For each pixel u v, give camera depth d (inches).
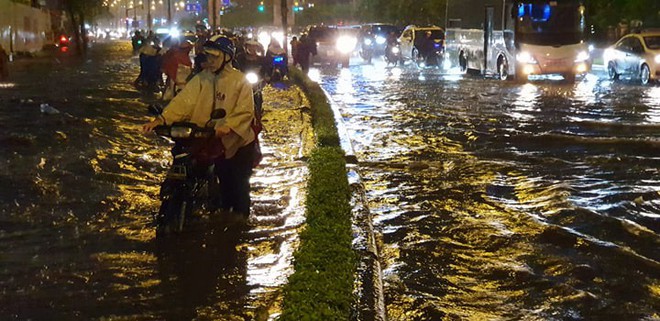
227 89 254.2
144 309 197.5
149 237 257.9
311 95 743.1
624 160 424.5
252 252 242.7
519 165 413.4
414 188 357.4
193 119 255.6
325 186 307.4
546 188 355.6
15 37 1605.6
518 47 1042.1
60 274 221.5
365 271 214.7
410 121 595.8
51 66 1358.3
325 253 220.2
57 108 636.7
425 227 291.4
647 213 317.4
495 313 209.9
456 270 244.1
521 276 237.0
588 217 303.0
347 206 278.2
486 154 447.2
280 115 617.0
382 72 1296.8
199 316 192.9
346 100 770.8
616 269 245.3
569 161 425.7
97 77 1066.7
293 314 176.9
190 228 266.5
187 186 258.2
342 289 192.5
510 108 695.7
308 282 196.4
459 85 987.3
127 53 2058.3
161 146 447.2
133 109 646.5
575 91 895.7
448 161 425.4
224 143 256.7
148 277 220.4
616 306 215.0
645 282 233.8
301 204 302.7
